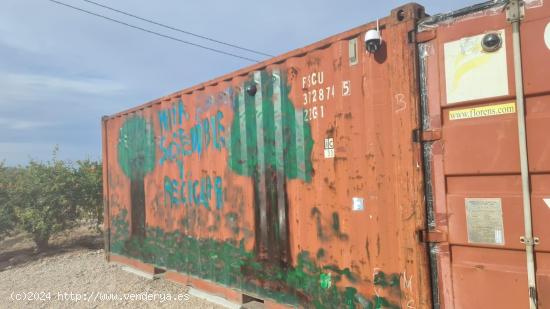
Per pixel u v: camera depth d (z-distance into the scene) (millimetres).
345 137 3613
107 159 8023
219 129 5102
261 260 4473
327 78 3771
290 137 4133
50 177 10320
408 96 3125
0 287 6812
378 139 3348
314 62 3895
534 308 2541
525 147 2586
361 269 3486
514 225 2650
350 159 3574
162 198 6254
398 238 3209
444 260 2951
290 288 4137
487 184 2787
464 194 2871
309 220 3930
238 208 4793
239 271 4777
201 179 5414
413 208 3086
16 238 11883
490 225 2748
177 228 5906
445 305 2947
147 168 6641
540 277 2543
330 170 3736
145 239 6730
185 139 5727
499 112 2727
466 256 2873
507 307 2680
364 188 3463
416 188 3066
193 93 5574
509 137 2678
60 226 10164
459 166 2881
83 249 9945
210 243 5250
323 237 3799
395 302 3236
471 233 2828
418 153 3061
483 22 2783
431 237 3004
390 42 3258
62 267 7980
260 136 4477
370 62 3416
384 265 3316
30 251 10234
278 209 4258
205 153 5344
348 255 3588
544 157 2541
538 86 2557
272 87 4340
